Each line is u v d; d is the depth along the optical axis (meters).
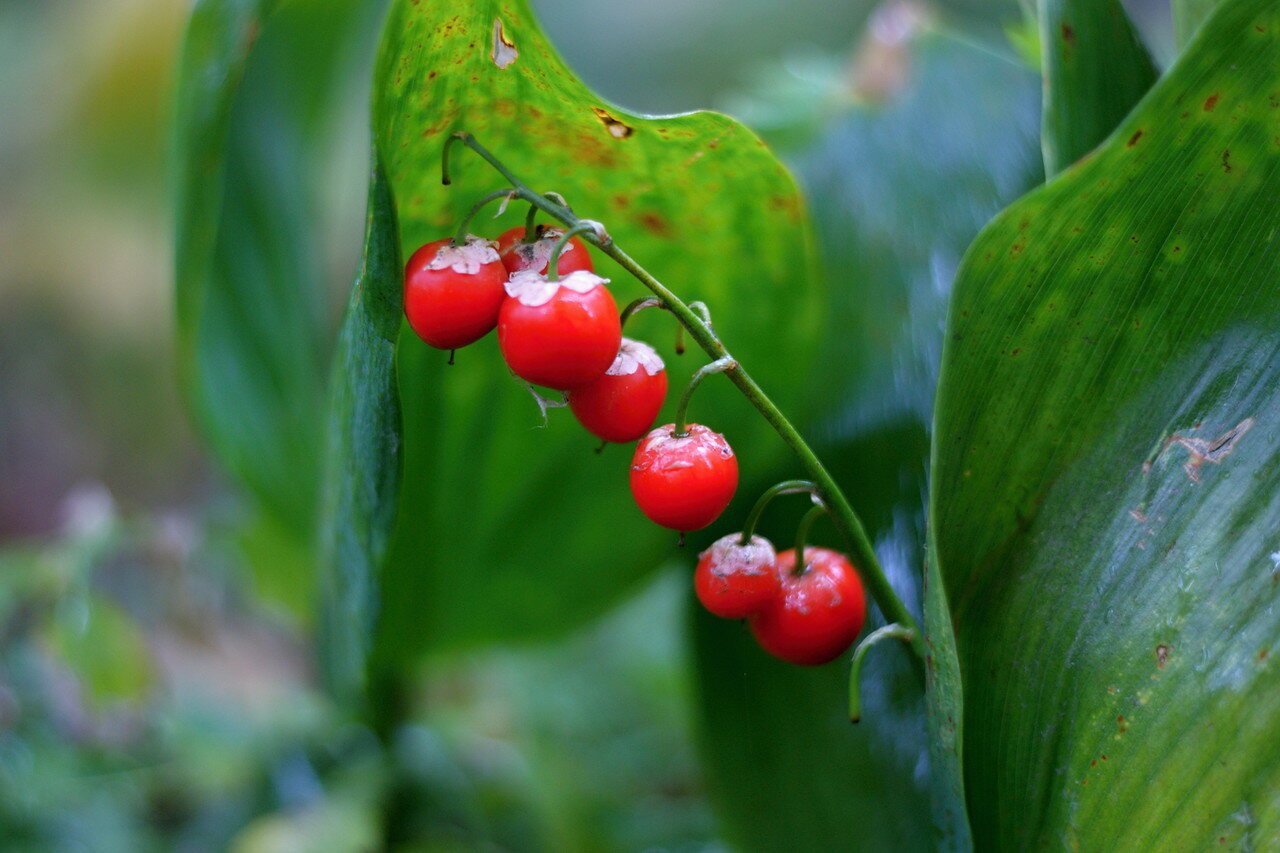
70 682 0.29
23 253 0.46
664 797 0.32
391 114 0.21
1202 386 0.21
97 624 0.29
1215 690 0.21
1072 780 0.21
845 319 0.26
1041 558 0.22
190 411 0.28
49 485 0.47
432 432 0.25
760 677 0.25
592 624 0.27
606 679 0.34
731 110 0.29
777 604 0.22
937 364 0.25
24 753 0.28
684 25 0.63
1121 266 0.21
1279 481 0.21
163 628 0.33
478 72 0.21
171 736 0.30
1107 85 0.23
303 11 0.27
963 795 0.21
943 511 0.22
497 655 0.29
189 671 0.33
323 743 0.30
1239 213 0.21
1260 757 0.21
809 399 0.26
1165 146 0.20
